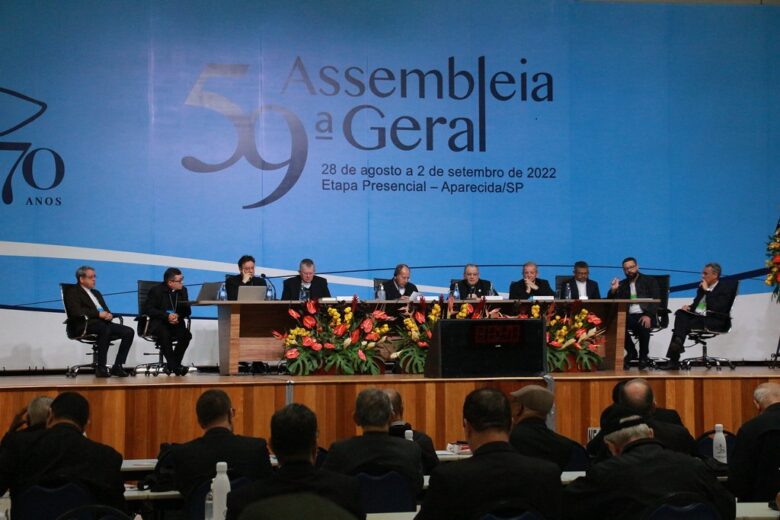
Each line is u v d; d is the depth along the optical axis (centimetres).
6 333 1047
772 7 1170
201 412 419
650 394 453
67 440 404
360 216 1124
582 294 1035
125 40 1091
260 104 1116
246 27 1119
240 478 397
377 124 1133
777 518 349
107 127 1080
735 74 1172
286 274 1107
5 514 381
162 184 1089
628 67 1166
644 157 1162
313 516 126
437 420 720
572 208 1152
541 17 1159
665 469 331
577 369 829
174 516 581
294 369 791
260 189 1109
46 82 1070
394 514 355
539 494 306
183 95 1100
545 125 1154
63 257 1063
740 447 440
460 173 1140
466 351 729
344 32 1135
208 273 1093
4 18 1065
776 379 762
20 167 1060
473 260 1136
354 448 411
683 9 1173
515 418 479
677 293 1158
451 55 1148
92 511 333
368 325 798
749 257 1169
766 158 1173
